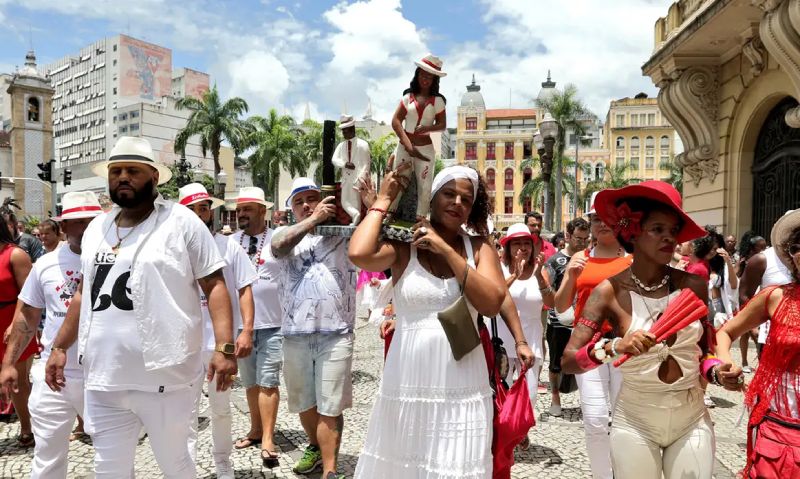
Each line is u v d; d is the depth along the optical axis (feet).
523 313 15.52
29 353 15.72
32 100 224.94
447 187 8.39
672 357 7.95
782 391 8.09
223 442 13.09
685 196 51.57
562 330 18.26
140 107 304.71
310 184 15.29
